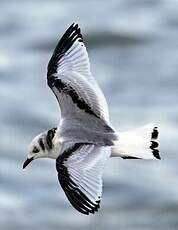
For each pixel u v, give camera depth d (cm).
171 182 1823
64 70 914
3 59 2467
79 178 837
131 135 894
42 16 2828
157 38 2638
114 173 1847
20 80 2323
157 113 2070
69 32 925
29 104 2162
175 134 1934
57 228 1670
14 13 2864
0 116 2108
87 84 911
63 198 1775
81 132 890
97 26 2700
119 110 2106
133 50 2562
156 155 882
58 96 904
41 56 2497
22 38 2633
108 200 1775
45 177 1847
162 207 1753
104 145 877
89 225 1686
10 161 1909
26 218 1705
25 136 2023
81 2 2953
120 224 1695
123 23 2742
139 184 1820
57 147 920
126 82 2306
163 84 2281
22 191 1805
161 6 2877
